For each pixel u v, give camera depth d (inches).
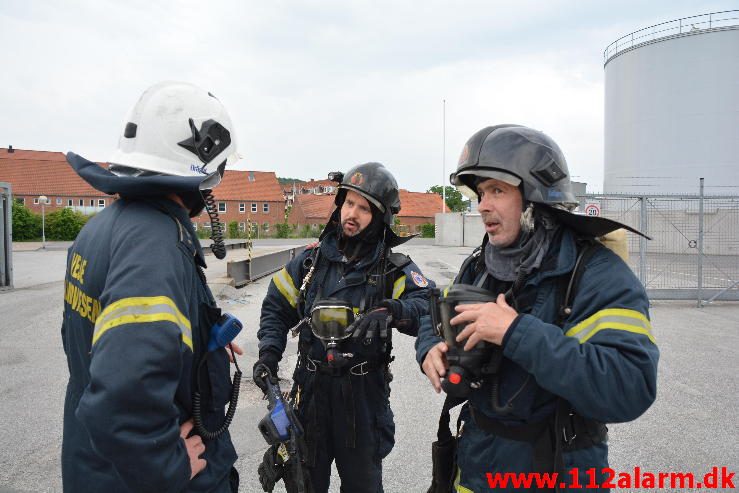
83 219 1740.9
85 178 57.0
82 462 54.8
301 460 89.9
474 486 64.6
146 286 49.0
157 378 46.8
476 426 65.9
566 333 57.6
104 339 46.6
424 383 204.7
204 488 58.4
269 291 108.0
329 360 89.2
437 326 63.4
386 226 104.2
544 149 62.0
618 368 51.7
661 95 1152.2
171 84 63.2
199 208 67.3
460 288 61.7
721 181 1104.2
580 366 51.7
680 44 1119.0
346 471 96.0
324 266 102.6
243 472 133.3
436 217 1513.3
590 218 58.7
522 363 54.6
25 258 913.5
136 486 46.8
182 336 50.8
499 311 56.3
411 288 103.7
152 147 59.6
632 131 1209.4
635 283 58.0
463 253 1101.1
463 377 59.0
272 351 98.4
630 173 1216.8
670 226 475.8
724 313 369.7
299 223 2714.1
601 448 61.6
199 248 60.6
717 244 479.5
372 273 100.5
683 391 193.9
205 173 62.3
